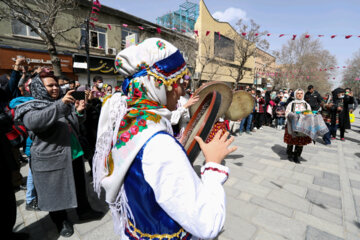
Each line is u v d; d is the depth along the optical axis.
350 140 6.72
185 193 0.59
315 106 6.38
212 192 0.65
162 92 0.73
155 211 0.67
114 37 11.77
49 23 6.48
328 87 29.67
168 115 0.74
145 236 0.71
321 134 3.74
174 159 0.60
